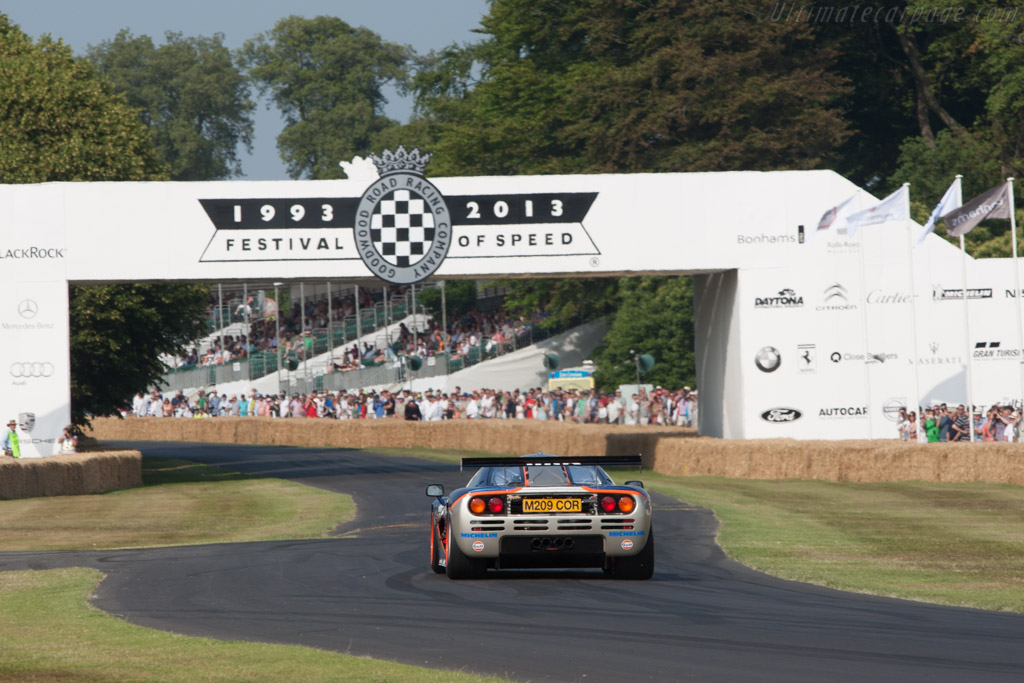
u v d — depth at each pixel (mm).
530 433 91188
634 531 29156
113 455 69938
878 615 24641
